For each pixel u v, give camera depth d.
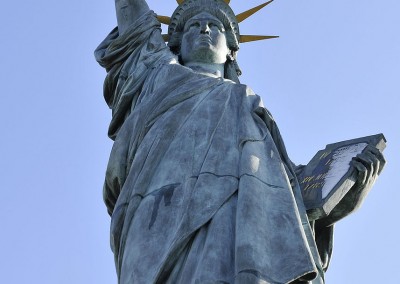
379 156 67.88
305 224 63.34
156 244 60.72
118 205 63.81
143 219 61.97
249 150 64.12
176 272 59.25
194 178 62.91
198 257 59.38
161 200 62.41
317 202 65.31
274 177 63.38
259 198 61.78
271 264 59.16
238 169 63.38
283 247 59.97
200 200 61.47
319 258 62.41
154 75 70.44
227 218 60.84
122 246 62.38
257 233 60.00
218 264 58.75
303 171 68.50
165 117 66.50
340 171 67.00
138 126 66.94
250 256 58.75
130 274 60.12
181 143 64.75
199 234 60.28
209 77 69.25
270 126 66.50
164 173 63.66
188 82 68.69
